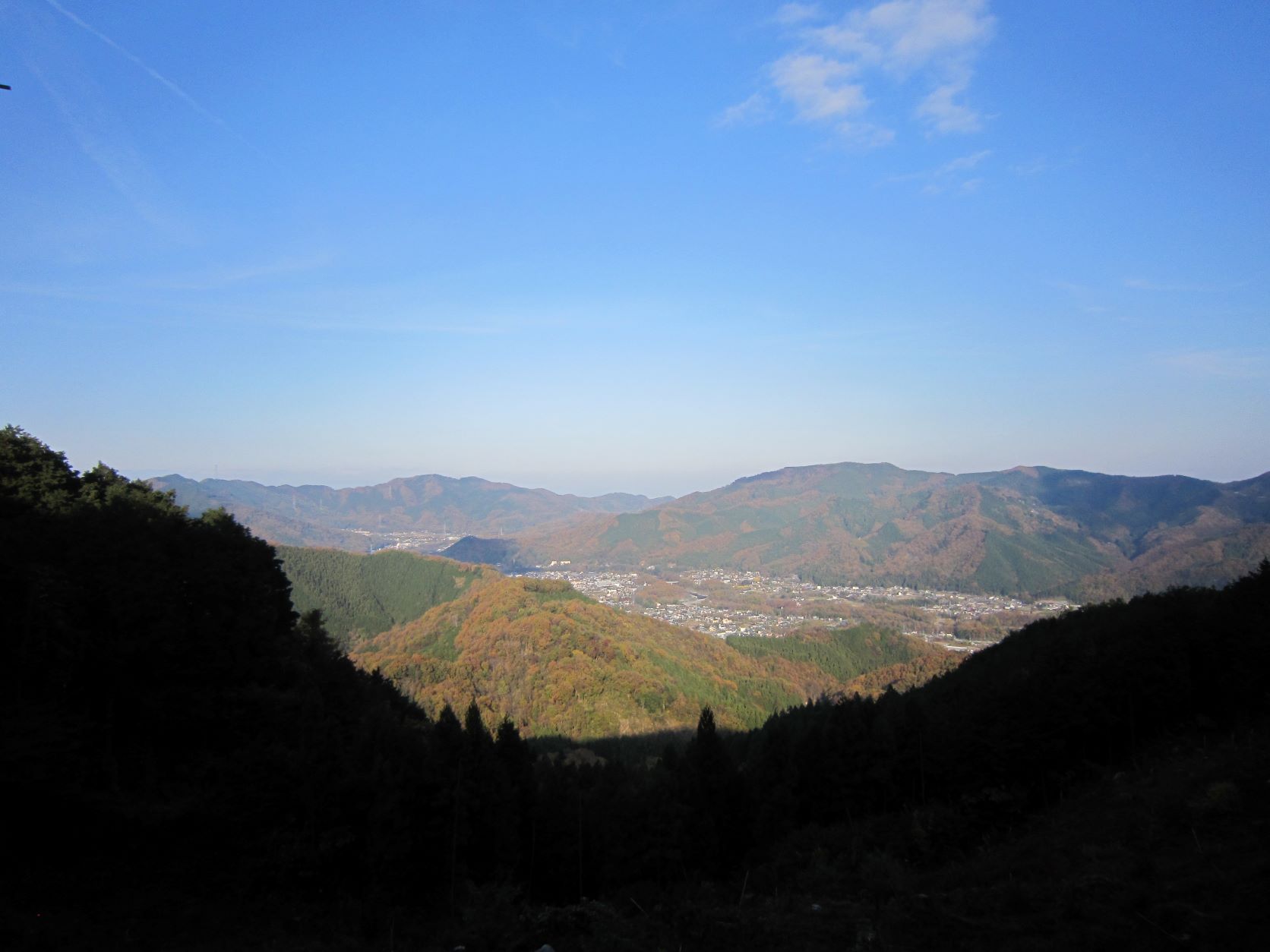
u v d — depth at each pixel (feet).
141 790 83.20
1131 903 49.19
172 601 102.22
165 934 64.59
